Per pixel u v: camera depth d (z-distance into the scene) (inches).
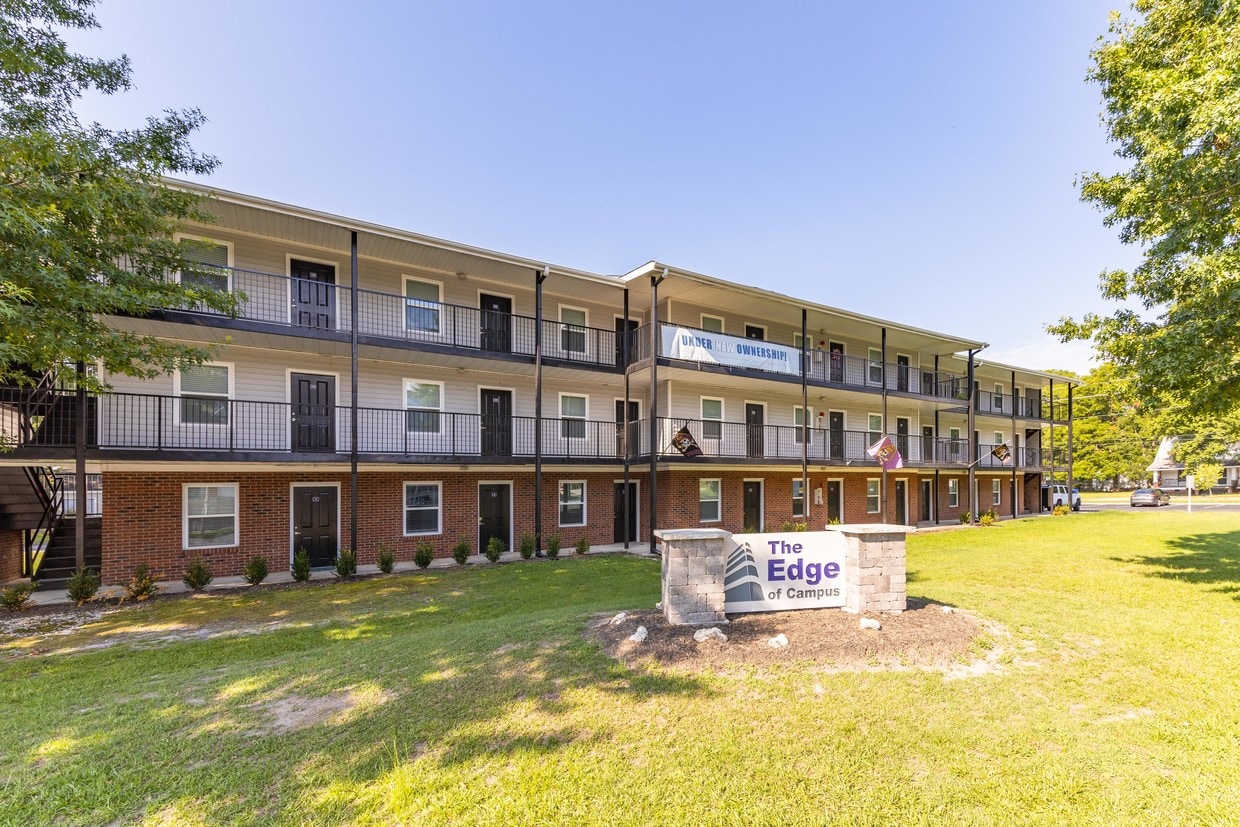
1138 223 353.7
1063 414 1915.6
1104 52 363.3
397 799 121.0
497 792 123.6
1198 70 289.7
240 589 403.5
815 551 244.4
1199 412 343.9
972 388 877.8
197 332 426.6
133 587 374.3
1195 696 173.6
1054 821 114.7
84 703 187.5
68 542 455.8
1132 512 1066.7
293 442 490.0
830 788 124.5
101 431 415.8
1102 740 145.8
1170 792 124.0
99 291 283.7
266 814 118.5
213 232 451.5
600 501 645.3
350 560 443.5
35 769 138.6
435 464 498.0
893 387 900.6
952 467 876.6
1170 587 354.9
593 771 130.3
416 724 153.2
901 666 188.9
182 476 443.8
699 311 685.9
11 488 430.9
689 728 148.2
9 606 344.5
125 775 134.3
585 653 197.8
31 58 298.8
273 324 427.2
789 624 221.3
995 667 192.4
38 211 242.7
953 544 603.2
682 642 200.2
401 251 498.9
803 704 160.7
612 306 669.3
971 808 118.4
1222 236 304.2
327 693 179.3
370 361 528.4
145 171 320.5
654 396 566.9
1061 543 605.3
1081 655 208.1
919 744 141.9
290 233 460.1
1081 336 397.7
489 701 164.9
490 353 518.6
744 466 663.8
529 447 606.9
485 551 570.9
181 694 187.8
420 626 297.6
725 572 234.2
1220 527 746.2
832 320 745.0
